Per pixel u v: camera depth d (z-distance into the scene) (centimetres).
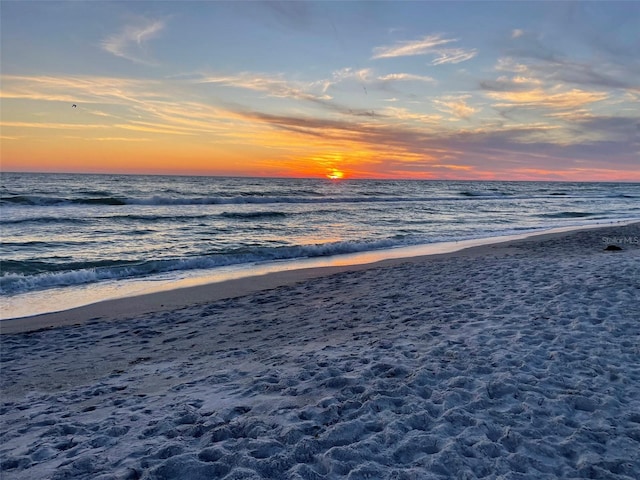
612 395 434
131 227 2283
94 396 489
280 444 353
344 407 416
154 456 341
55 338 727
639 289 838
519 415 399
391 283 1066
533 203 4922
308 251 1648
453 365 514
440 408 412
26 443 381
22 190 4747
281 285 1118
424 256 1553
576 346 565
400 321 731
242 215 2878
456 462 324
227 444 356
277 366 547
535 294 841
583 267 1079
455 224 2770
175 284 1142
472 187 10094
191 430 383
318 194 5734
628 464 324
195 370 559
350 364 534
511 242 1878
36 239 1872
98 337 730
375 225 2662
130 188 5750
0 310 900
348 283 1102
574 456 337
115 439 375
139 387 511
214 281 1175
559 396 432
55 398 489
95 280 1192
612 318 675
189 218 2670
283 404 432
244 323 789
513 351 554
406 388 450
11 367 597
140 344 690
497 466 321
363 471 313
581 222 2952
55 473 322
